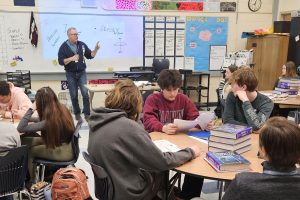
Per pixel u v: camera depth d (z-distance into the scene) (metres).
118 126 1.50
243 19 6.70
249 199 1.04
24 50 5.69
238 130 1.77
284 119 1.14
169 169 1.57
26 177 2.34
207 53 6.67
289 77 4.28
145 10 6.16
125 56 6.23
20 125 2.38
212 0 6.45
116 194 1.52
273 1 6.75
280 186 1.02
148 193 1.63
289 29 5.98
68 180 2.08
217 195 2.72
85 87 4.94
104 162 1.51
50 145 2.38
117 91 1.60
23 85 4.89
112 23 6.02
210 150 1.79
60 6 5.70
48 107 2.34
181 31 6.43
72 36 5.04
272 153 1.04
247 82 2.29
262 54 6.26
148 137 1.53
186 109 2.46
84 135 4.40
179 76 2.31
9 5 5.48
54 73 5.91
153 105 2.40
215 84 6.80
